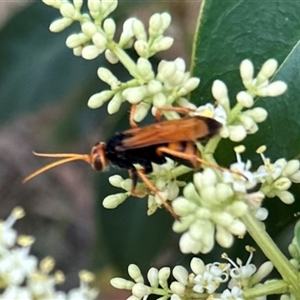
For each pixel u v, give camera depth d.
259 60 0.11
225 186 0.09
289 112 0.11
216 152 0.11
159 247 0.17
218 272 0.10
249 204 0.10
